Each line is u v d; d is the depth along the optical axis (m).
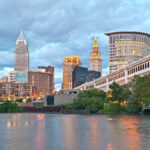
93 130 46.25
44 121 75.44
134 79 111.69
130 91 117.50
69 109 152.00
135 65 132.88
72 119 82.12
